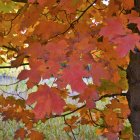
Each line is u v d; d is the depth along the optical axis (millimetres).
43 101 1525
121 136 3385
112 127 3021
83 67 1549
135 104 3010
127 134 3385
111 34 1524
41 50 1669
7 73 5441
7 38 2633
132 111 3039
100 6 2664
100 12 2590
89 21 2518
